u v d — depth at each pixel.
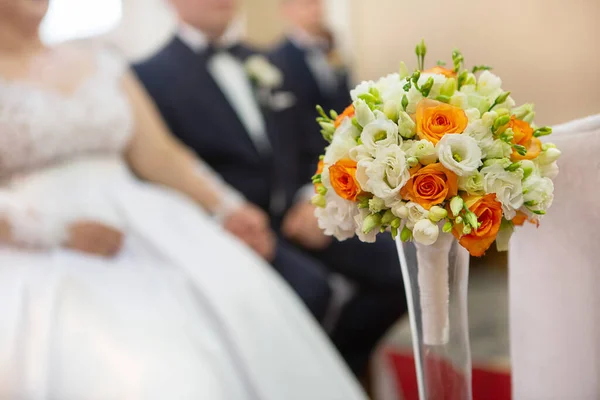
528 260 0.93
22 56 1.79
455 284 0.78
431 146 0.72
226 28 2.48
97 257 1.68
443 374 0.80
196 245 1.77
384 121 0.74
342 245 2.35
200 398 1.32
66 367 1.34
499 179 0.72
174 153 2.16
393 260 2.34
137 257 1.75
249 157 2.39
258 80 2.51
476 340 1.85
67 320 1.41
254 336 1.59
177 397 1.31
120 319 1.45
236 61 2.53
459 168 0.71
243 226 2.12
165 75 2.36
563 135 0.87
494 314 2.06
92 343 1.38
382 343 2.33
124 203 1.82
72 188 1.77
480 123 0.73
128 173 2.07
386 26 3.94
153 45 3.30
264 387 1.53
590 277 0.87
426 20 3.86
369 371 2.36
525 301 0.94
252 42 3.70
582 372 0.89
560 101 3.66
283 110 2.61
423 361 0.81
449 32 3.83
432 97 0.77
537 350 0.93
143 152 2.11
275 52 2.91
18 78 1.75
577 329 0.89
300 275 2.16
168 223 1.82
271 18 3.71
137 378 1.32
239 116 2.42
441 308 0.79
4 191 1.70
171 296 1.57
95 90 1.85
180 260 1.70
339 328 2.31
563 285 0.90
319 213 0.84
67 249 1.67
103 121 1.83
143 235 1.77
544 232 0.90
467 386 0.81
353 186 0.76
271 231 2.41
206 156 2.38
